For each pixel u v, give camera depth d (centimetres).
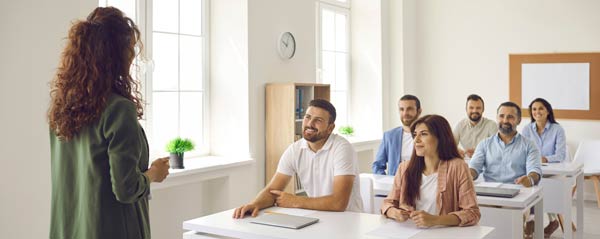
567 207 464
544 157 544
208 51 521
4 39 324
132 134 190
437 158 296
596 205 680
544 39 720
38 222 347
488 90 755
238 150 514
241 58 507
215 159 500
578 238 525
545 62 718
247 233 259
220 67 521
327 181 324
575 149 707
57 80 196
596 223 592
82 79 188
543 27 719
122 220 194
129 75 202
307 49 580
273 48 534
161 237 462
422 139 294
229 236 266
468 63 767
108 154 189
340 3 724
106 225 191
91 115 188
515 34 736
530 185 397
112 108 190
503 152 456
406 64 764
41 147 346
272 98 521
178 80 494
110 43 193
